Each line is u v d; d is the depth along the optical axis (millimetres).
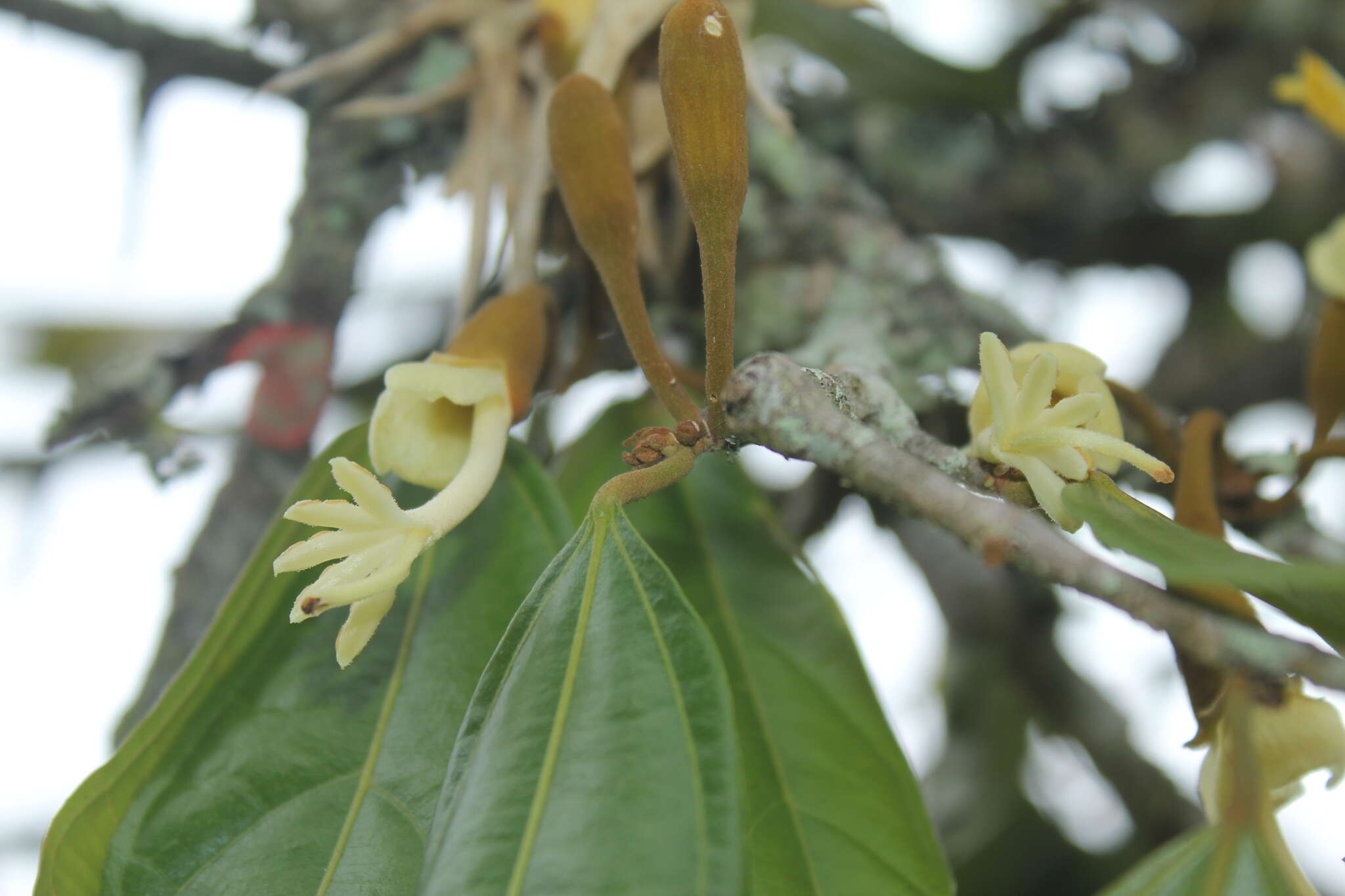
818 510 546
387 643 366
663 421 428
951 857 610
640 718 303
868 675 396
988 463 326
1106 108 611
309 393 466
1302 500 441
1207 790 321
